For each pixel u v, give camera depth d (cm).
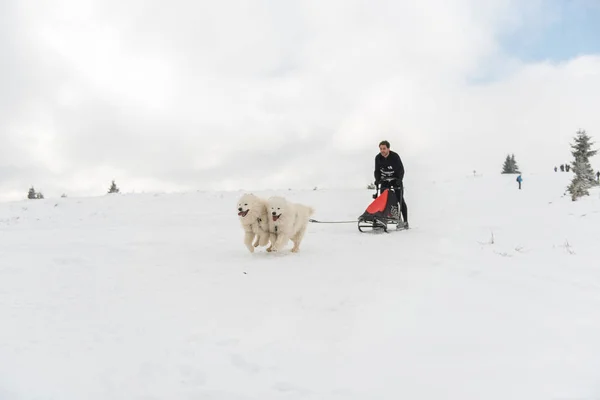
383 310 395
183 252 719
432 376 272
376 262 598
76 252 705
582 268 524
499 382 260
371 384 265
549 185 2909
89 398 257
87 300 448
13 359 308
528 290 442
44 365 299
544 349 301
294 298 439
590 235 747
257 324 370
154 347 328
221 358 307
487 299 416
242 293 463
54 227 1189
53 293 473
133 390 266
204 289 482
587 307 384
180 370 291
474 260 586
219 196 2005
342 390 260
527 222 982
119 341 340
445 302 411
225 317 389
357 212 1582
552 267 534
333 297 438
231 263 623
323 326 362
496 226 945
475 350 305
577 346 303
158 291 478
